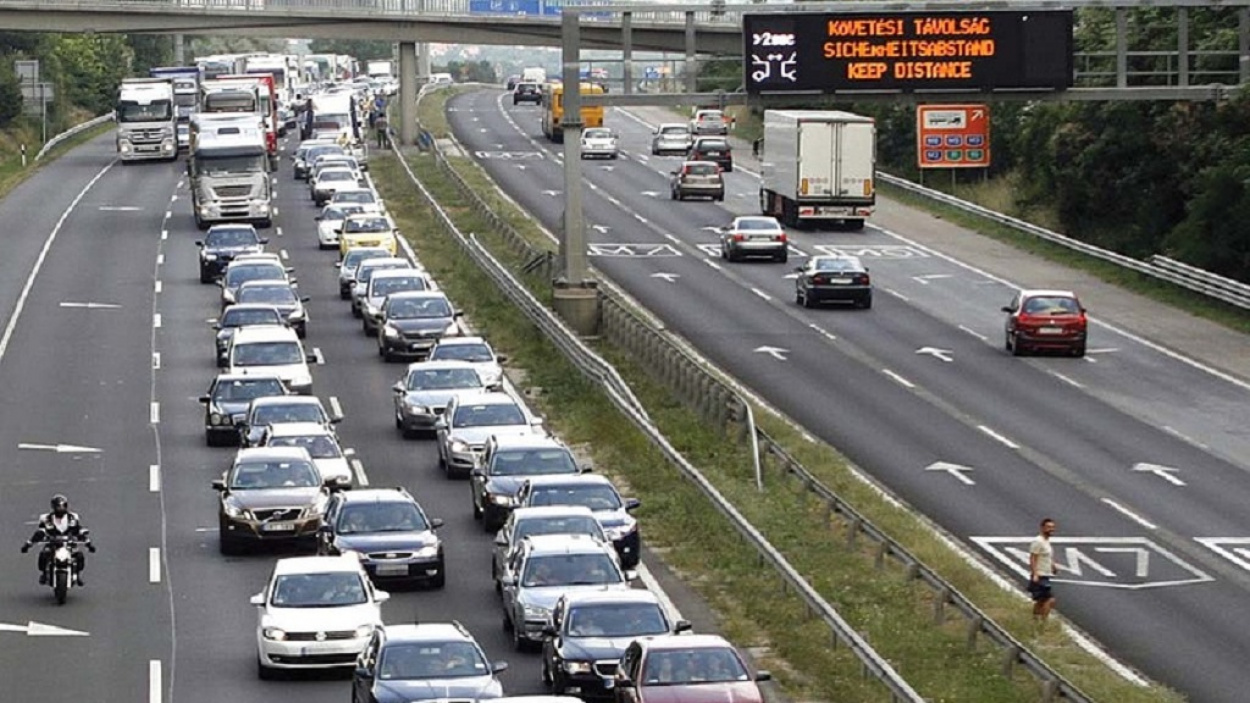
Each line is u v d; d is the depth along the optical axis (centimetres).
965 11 10000
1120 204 13650
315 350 10081
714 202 16850
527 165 19462
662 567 6081
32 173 19188
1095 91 10075
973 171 17212
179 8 18225
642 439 7750
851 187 14662
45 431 8419
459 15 18788
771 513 6575
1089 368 9631
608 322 10150
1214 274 11594
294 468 6531
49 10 17950
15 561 6359
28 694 4825
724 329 10619
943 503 6950
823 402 8731
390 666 4366
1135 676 4994
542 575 5231
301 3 18575
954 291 12069
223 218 14838
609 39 17225
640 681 4262
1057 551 6303
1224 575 6047
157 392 9262
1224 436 8125
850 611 5428
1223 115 12362
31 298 11906
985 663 4903
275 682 4922
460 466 7444
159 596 5862
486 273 11962
